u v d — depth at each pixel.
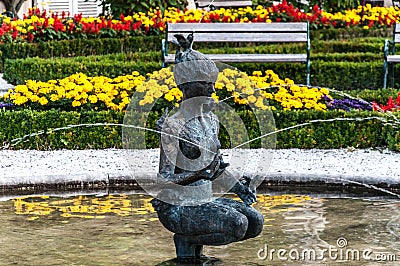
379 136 10.41
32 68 14.45
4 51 16.92
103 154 9.94
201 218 4.65
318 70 14.42
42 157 9.73
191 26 14.88
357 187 8.12
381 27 18.56
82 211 6.96
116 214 6.80
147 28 17.45
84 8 27.58
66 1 27.44
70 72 14.28
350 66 14.45
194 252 5.10
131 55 15.75
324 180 8.22
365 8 18.97
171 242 5.73
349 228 6.21
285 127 10.46
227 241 4.71
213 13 17.14
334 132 10.38
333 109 11.34
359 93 12.51
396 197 7.76
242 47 16.83
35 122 10.44
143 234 6.00
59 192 8.06
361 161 9.44
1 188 8.00
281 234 5.99
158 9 18.53
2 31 17.19
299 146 10.38
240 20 16.92
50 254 5.39
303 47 16.52
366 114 10.58
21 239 5.86
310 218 6.61
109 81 11.47
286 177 8.27
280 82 11.99
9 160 9.50
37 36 17.30
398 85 14.64
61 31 17.33
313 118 10.52
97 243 5.71
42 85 11.27
